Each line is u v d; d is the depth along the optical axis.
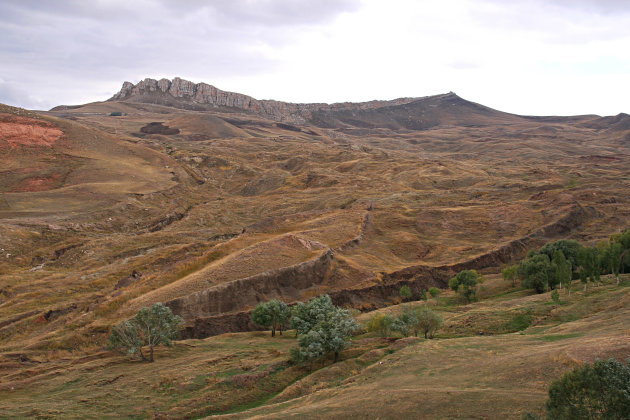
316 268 70.62
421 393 26.45
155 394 34.88
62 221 104.38
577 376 18.45
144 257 84.88
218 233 109.62
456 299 66.75
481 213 110.69
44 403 32.97
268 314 53.19
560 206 110.38
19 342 51.94
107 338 49.78
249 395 35.06
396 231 101.06
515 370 28.25
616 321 37.38
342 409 26.11
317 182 169.25
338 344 40.19
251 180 179.00
